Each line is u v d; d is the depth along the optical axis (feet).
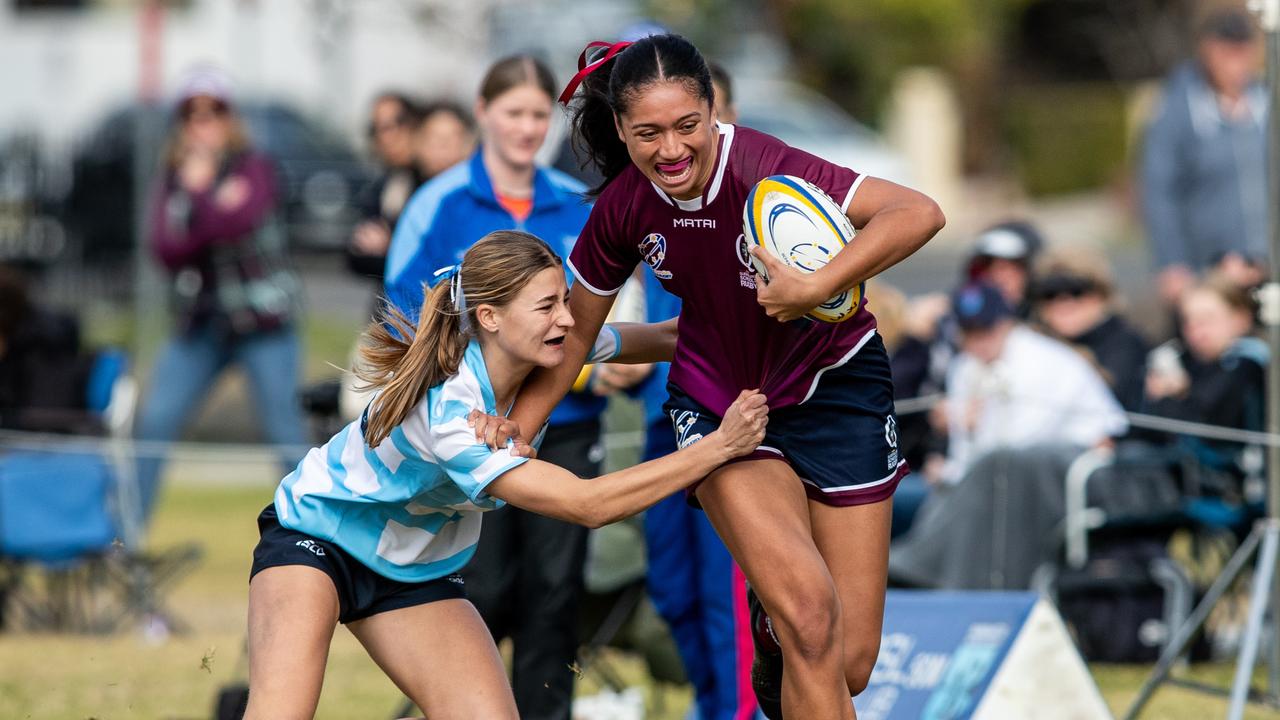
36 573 116.16
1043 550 82.07
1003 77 383.04
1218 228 107.65
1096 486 80.94
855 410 48.39
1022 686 59.72
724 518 47.09
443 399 45.85
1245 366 81.71
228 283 102.27
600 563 71.31
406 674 47.01
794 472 48.49
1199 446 82.58
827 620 45.34
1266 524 65.36
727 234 46.29
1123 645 80.59
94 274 194.39
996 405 86.58
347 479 46.93
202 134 102.99
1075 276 93.15
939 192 337.52
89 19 269.03
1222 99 107.65
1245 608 90.38
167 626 92.73
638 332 51.65
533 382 49.32
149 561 95.20
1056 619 60.75
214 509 133.59
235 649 88.28
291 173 226.79
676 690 80.89
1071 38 381.60
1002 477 81.92
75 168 195.72
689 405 49.16
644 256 48.06
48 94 266.36
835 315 45.55
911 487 93.81
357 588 47.16
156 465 102.73
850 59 349.20
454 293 46.09
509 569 60.80
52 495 93.04
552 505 45.14
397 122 89.71
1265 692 71.05
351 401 67.77
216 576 107.76
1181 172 108.68
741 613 62.85
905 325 99.09
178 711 72.90
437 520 47.83
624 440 70.95
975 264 99.91
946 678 61.46
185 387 103.60
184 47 239.09
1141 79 359.66
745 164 45.91
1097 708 59.72
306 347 169.99
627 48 44.70
